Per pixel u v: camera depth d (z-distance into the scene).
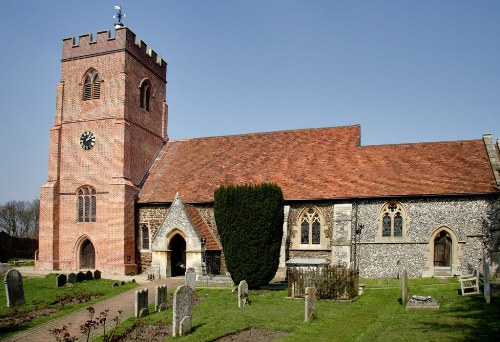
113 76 36.34
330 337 15.48
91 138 36.41
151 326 18.03
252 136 39.47
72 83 37.59
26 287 27.03
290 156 35.91
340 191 31.42
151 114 39.81
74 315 20.23
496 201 28.41
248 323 17.58
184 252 33.41
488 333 14.35
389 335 15.03
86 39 37.47
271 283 29.20
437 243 29.72
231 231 26.73
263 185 26.69
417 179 30.78
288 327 16.97
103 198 35.44
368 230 30.69
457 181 29.75
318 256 31.30
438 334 14.66
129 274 33.91
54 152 37.03
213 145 39.72
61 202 36.75
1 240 48.59
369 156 34.03
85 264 35.97
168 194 35.44
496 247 27.70
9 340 16.44
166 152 40.59
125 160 35.38
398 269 29.78
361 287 25.02
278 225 26.86
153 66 40.44
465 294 21.36
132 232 34.88
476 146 32.44
